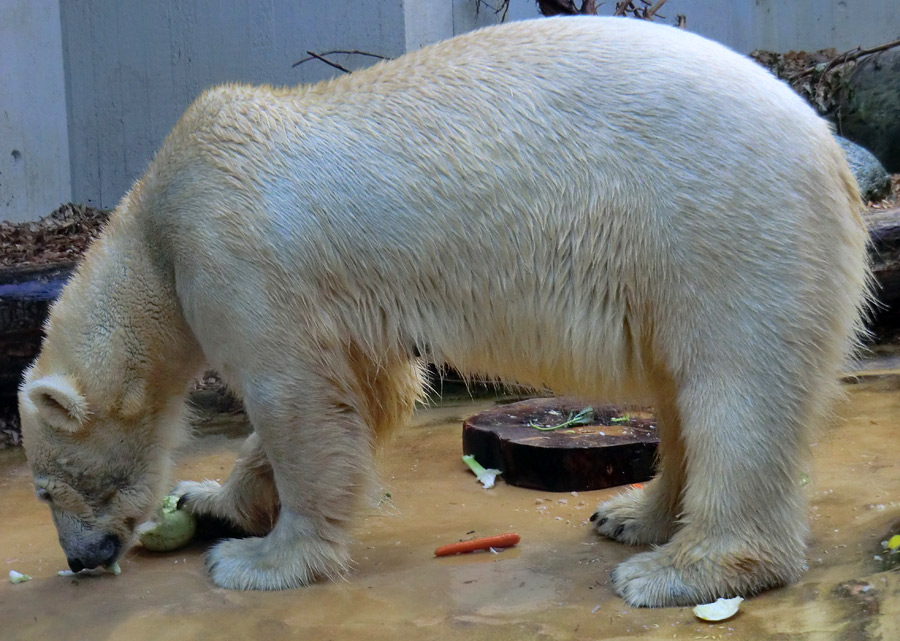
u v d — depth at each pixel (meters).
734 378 2.61
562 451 3.89
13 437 5.37
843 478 3.73
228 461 4.79
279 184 2.87
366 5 8.07
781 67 12.13
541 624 2.57
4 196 9.44
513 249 2.77
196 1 9.30
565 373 2.90
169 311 3.14
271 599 2.89
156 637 2.65
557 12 7.20
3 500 4.25
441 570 3.07
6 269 5.55
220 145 2.95
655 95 2.69
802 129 2.71
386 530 3.56
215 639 2.61
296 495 2.99
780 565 2.69
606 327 2.76
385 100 2.90
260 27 8.87
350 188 2.83
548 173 2.71
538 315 2.81
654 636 2.44
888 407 4.81
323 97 2.99
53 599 3.03
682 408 2.71
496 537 3.28
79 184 10.41
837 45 13.40
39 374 3.21
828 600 2.54
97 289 3.14
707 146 2.63
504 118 2.77
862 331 3.03
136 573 3.25
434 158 2.79
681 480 3.15
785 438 2.64
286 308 2.87
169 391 3.31
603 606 2.69
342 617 2.71
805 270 2.63
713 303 2.61
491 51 2.91
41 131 9.95
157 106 9.81
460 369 3.00
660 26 2.94
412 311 2.88
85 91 10.20
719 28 12.45
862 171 8.30
